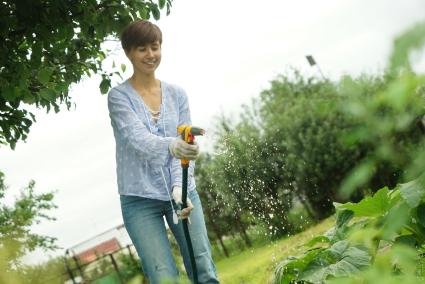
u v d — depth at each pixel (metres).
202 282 2.98
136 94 3.01
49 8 3.66
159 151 2.65
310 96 18.44
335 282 0.94
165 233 2.98
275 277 2.31
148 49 2.91
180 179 2.93
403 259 0.94
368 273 0.84
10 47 3.70
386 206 1.75
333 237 2.12
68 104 4.44
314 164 14.91
